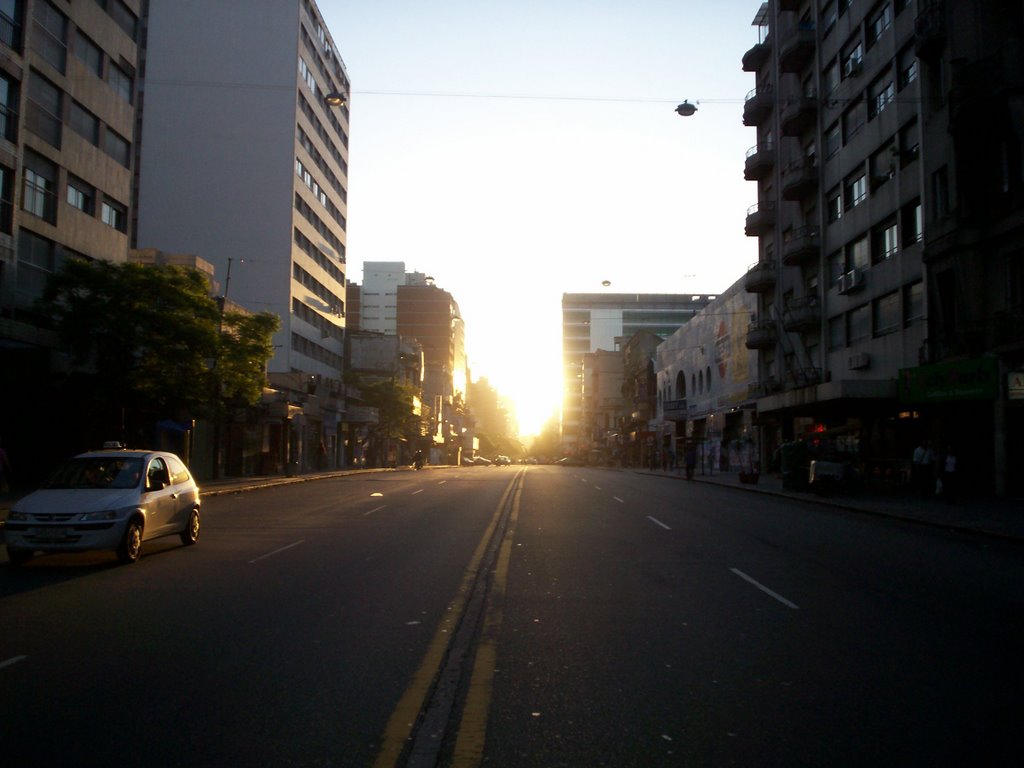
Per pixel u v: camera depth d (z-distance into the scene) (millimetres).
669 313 148250
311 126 65938
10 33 25234
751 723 5367
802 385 41281
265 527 17594
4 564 12156
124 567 11859
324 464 62094
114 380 25281
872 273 34594
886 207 33219
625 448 92438
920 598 9758
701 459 61844
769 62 48844
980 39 25875
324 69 70500
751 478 36594
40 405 26891
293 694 5922
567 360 148000
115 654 7012
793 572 11609
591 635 7758
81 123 29719
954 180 26797
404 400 76812
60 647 7246
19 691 5980
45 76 27266
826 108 40094
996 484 25172
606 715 5512
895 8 32219
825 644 7469
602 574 11297
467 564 12156
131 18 33219
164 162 60219
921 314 30312
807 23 41750
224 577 10977
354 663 6742
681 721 5402
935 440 29047
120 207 32562
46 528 11469
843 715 5531
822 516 21219
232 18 61156
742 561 12641
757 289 48188
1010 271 24766
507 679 6332
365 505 23891
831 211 39844
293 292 61031
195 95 60781
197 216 59906
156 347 25266
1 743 4973
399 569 11680
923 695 5977
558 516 20172
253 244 59781
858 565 12406
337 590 10016
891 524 19281
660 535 16094
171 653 7043
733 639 7633
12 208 25359
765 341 46719
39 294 27328
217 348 26906
